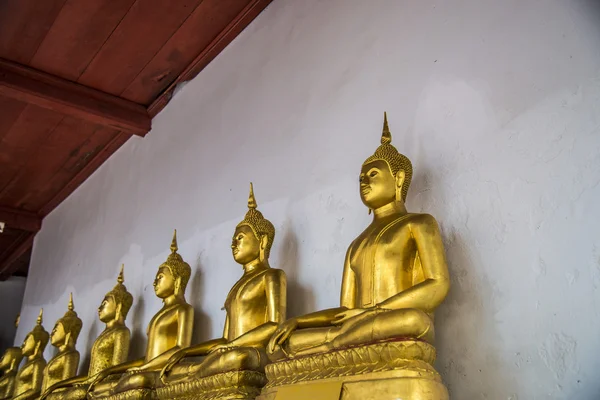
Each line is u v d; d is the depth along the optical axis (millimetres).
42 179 9141
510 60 3416
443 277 3021
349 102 4430
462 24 3768
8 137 8000
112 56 6484
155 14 5910
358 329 2816
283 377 3090
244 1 5777
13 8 5754
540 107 3188
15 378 7484
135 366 4852
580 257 2828
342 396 2744
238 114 5648
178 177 6316
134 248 6758
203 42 6305
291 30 5305
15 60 6527
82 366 7125
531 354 2887
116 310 5832
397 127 3971
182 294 5098
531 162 3150
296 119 4898
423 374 2643
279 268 4535
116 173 7852
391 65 4180
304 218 4480
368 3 4547
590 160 2908
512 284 3055
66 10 5828
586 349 2699
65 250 8805
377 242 3268
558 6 3256
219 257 5285
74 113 6914
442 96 3738
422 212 3605
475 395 3039
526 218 3090
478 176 3379
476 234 3289
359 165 4164
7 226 10047
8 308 12766
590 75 3014
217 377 3580
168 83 6934
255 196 5066
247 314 4027
